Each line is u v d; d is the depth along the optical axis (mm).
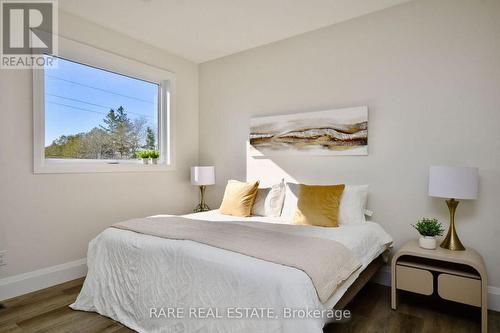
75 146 3014
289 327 1441
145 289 2006
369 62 2873
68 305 2342
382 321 2111
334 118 3027
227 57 3924
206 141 4148
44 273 2670
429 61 2574
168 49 3717
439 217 2537
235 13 2854
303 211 2693
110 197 3180
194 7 2744
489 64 2338
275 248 1823
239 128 3812
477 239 2381
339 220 2672
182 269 1856
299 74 3314
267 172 3545
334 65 3078
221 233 2166
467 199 2361
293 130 3299
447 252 2193
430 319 2145
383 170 2791
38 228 2646
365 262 2160
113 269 2195
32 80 2600
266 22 3033
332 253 1823
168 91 3818
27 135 2576
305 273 1532
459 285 2072
